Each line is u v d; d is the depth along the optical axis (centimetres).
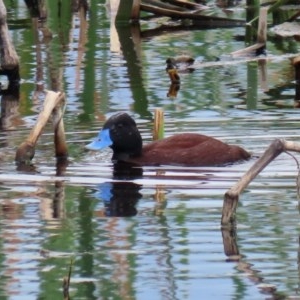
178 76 1770
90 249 952
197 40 2186
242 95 1659
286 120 1480
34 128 1308
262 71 1873
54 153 1335
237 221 1029
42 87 1773
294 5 2467
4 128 1484
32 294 844
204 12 2484
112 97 1662
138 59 1984
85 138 1411
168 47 2108
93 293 841
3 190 1170
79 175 1232
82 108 1588
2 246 970
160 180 1206
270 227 1009
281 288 848
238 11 2481
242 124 1465
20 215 1070
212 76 1834
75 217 1059
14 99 1711
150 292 841
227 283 859
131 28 2333
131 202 1113
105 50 2078
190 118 1507
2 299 832
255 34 2234
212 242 968
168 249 948
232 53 2019
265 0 2495
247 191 1140
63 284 839
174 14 2384
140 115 1534
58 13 2525
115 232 1005
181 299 826
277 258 922
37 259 932
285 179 1185
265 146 1352
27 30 2302
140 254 938
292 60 1903
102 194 1147
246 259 919
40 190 1167
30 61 1980
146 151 1305
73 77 1828
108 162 1291
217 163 1274
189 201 1112
